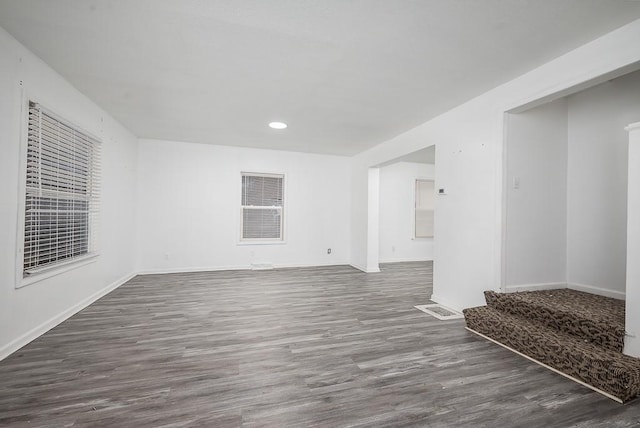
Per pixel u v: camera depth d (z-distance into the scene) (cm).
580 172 299
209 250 548
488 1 168
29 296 238
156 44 217
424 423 150
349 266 619
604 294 275
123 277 449
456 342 249
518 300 257
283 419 152
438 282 360
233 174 561
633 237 186
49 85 255
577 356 189
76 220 317
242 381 186
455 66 245
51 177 269
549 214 299
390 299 377
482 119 299
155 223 517
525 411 160
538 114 295
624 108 270
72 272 304
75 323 281
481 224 299
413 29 196
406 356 223
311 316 310
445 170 352
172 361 211
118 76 270
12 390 173
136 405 161
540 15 180
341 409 160
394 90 293
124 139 438
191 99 325
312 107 343
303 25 193
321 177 625
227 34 204
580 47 214
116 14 184
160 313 314
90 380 185
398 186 684
